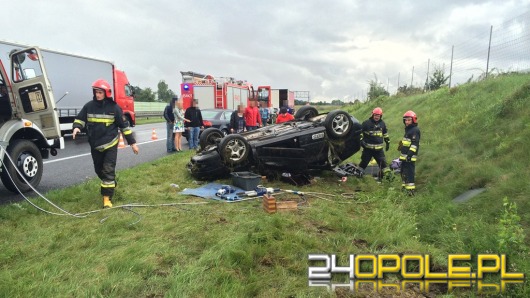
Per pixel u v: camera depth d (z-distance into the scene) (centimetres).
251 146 722
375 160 816
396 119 1512
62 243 401
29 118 695
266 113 2050
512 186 496
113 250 384
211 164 735
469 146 796
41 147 712
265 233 414
